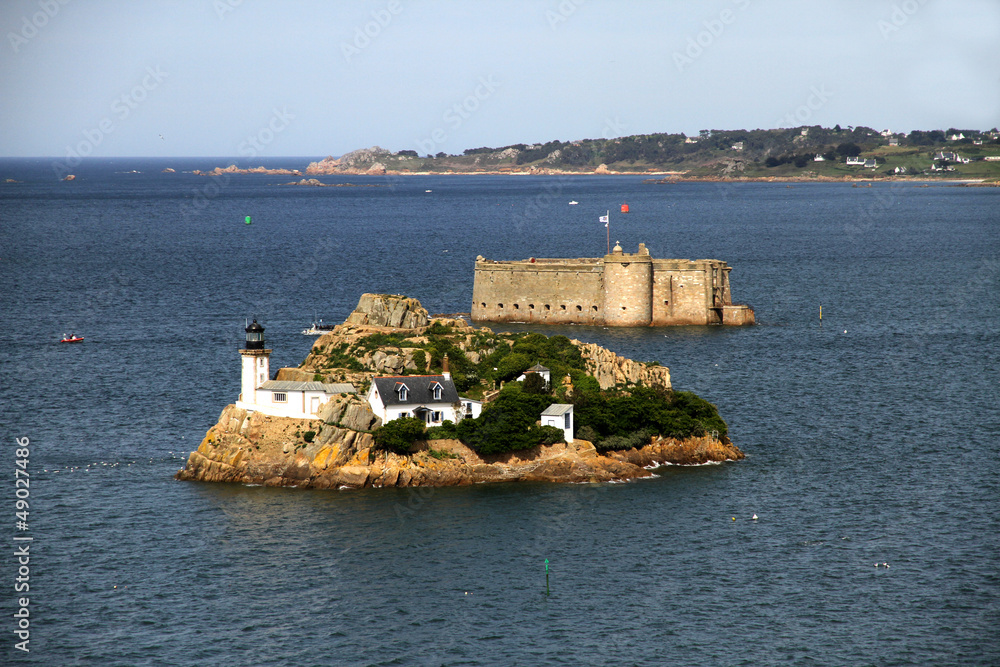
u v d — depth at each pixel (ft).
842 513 589.73
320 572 516.73
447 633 468.34
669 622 479.00
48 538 550.77
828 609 489.67
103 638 463.01
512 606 490.08
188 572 516.73
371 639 463.42
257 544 544.21
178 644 458.91
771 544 551.59
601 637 466.29
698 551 543.80
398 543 546.67
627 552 541.34
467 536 555.69
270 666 443.73
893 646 459.73
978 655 453.17
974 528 570.87
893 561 533.96
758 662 448.65
